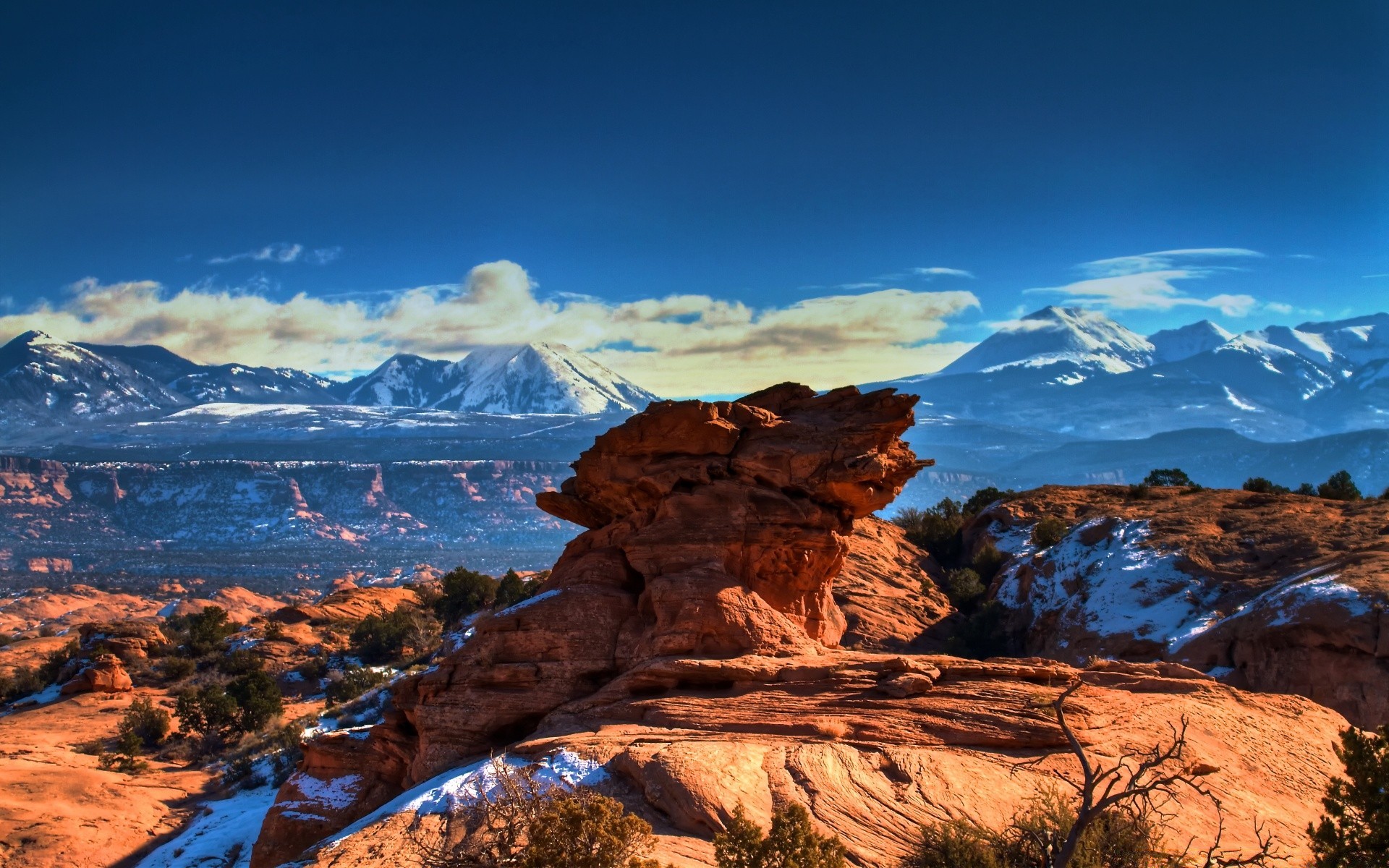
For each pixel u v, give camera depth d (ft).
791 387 145.59
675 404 136.98
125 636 360.07
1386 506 230.68
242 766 223.30
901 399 137.69
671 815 91.20
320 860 90.17
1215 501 259.39
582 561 139.03
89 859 175.73
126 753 242.17
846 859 84.69
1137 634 208.64
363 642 349.20
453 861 81.05
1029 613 241.55
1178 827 93.71
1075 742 74.08
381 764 134.82
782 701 111.65
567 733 112.27
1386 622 164.86
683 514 134.72
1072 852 71.77
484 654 128.88
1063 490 315.37
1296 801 103.30
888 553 281.74
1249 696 123.95
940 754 101.14
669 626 123.75
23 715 299.58
